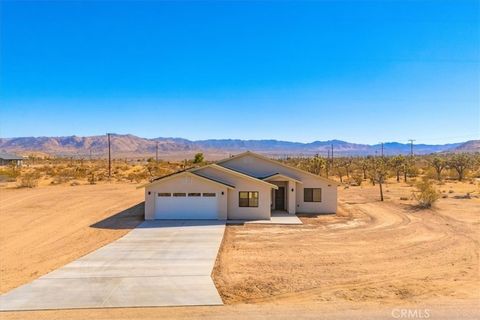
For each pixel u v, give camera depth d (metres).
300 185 31.95
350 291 13.52
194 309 11.74
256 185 28.89
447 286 14.05
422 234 23.61
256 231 24.56
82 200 37.78
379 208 34.22
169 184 28.55
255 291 13.52
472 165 74.75
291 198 31.30
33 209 32.59
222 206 28.45
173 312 11.49
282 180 31.55
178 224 26.66
